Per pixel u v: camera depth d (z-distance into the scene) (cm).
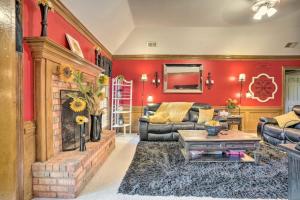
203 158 362
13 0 138
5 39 135
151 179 279
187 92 675
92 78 405
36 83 237
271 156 380
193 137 355
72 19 340
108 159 372
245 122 670
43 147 240
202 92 673
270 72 666
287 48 636
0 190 139
